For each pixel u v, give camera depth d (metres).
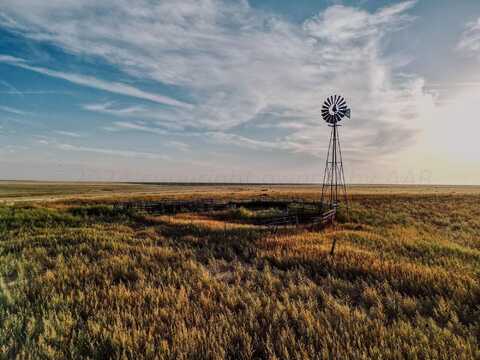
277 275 8.23
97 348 4.43
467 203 37.34
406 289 7.09
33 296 6.61
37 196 67.00
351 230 17.06
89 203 35.66
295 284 7.65
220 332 4.78
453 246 12.13
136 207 28.84
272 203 36.56
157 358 4.06
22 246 12.26
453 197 48.00
